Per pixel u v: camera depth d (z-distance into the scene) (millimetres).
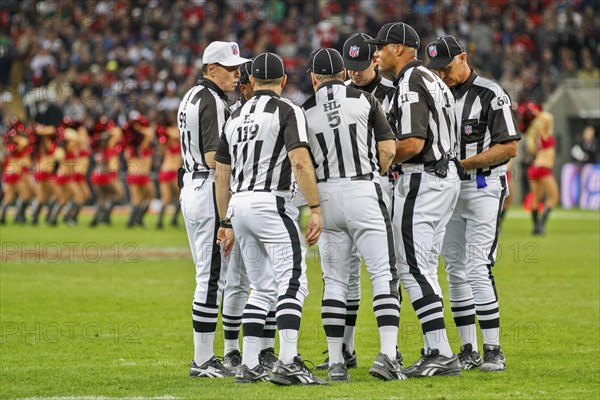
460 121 32062
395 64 30688
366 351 35562
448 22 141375
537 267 60531
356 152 29062
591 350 34969
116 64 136500
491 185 31797
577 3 148125
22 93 132625
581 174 123375
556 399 26766
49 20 147625
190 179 31172
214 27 142125
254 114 28797
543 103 128625
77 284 54125
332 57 29375
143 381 30094
